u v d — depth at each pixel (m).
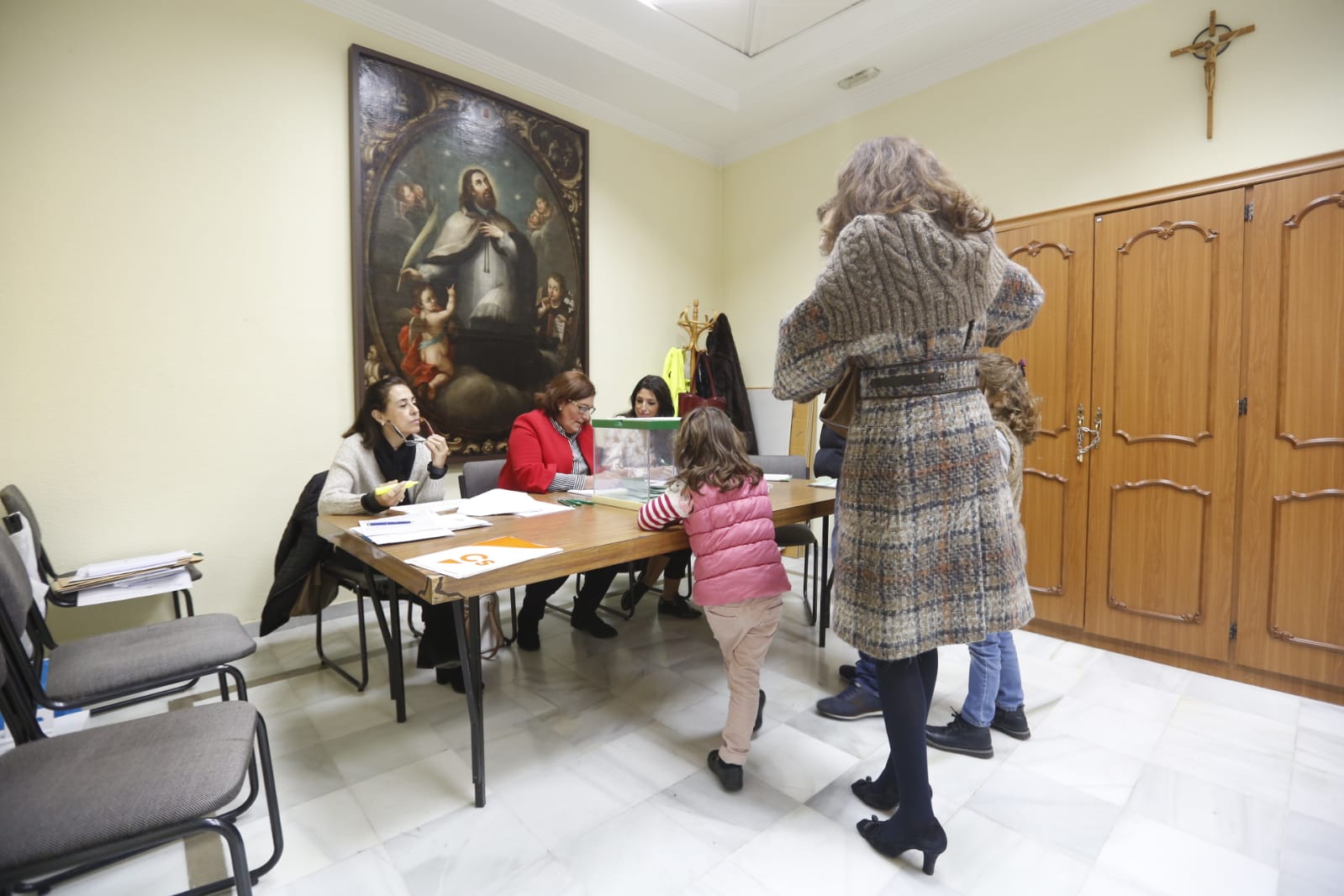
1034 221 2.87
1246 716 2.06
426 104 3.07
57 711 1.31
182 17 2.43
